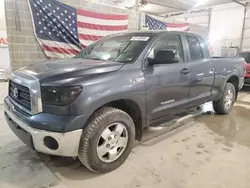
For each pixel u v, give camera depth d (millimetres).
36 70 2244
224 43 14234
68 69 2158
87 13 6055
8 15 4848
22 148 2793
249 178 2246
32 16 5121
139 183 2131
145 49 2594
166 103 2836
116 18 6758
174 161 2555
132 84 2322
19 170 2303
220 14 14195
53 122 1894
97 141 2113
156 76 2605
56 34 5566
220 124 3904
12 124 2328
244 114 4594
